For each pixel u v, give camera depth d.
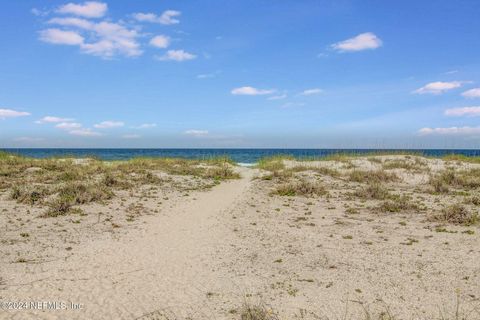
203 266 9.24
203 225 12.95
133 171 23.91
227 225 12.97
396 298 7.63
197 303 7.41
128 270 8.87
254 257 9.88
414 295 7.75
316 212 15.07
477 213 14.06
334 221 13.59
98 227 12.34
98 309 7.05
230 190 19.97
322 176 23.94
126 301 7.39
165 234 11.80
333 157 31.25
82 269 8.83
